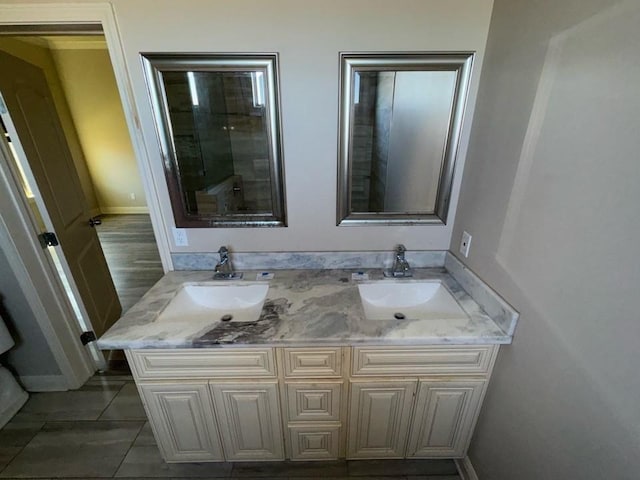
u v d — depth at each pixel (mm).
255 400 1298
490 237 1241
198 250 1634
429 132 1405
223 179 1486
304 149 1429
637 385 667
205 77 1308
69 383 1920
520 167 1046
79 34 1326
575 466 836
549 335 933
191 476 1472
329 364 1224
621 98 683
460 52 1269
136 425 1709
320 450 1438
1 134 1479
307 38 1257
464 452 1451
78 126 5082
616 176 700
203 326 1215
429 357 1212
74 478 1470
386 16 1230
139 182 5574
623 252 689
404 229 1593
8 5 1192
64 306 1839
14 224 1562
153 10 1210
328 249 1636
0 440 1635
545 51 917
